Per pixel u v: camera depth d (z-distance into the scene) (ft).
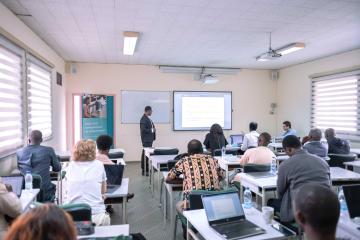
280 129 27.96
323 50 19.93
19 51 13.01
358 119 19.45
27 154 11.25
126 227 6.05
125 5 11.71
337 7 11.97
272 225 6.27
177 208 9.68
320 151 13.79
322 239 3.29
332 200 3.32
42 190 10.62
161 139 26.04
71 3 11.49
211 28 14.85
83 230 5.65
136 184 18.11
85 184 8.01
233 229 5.94
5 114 11.60
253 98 28.02
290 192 8.16
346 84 20.40
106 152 11.19
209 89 26.96
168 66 25.64
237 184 12.30
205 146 19.43
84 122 24.35
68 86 24.08
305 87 24.49
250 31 15.35
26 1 11.27
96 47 19.04
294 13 12.70
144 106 25.53
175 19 13.43
